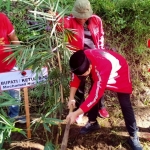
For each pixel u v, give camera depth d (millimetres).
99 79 2758
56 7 2994
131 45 4531
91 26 3283
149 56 4535
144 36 4559
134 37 4547
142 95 4250
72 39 3221
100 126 3781
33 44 3004
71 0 4336
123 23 4531
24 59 2889
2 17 3014
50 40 2965
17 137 3611
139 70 4430
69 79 3104
